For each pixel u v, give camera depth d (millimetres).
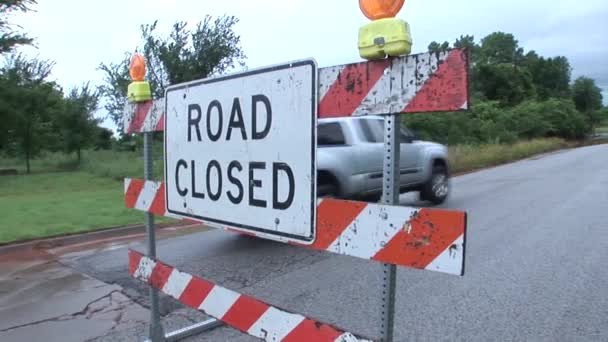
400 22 1744
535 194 11516
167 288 3186
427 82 1704
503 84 58969
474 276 5180
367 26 1831
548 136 54656
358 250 1961
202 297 2855
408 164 9102
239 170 2480
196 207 2812
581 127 59031
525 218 8398
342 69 1978
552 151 37094
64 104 26031
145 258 3430
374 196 8000
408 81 1761
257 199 2377
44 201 10898
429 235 1743
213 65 19516
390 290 1953
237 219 2510
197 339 3797
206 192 2725
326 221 2064
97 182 16328
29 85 25547
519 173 17797
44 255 6613
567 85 78500
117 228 8008
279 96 2234
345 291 4875
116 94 20234
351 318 4176
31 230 7746
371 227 1915
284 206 2234
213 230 8102
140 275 3504
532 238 6867
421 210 1763
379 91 1856
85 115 25938
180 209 2961
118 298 4828
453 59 1632
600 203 9844
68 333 3996
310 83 2092
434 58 1682
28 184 16219
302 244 2160
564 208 9359
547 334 3748
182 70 18719
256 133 2365
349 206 1981
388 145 1884
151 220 3428
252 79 2373
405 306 4371
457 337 3725
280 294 4840
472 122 34125
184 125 2889
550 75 74188
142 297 4836
